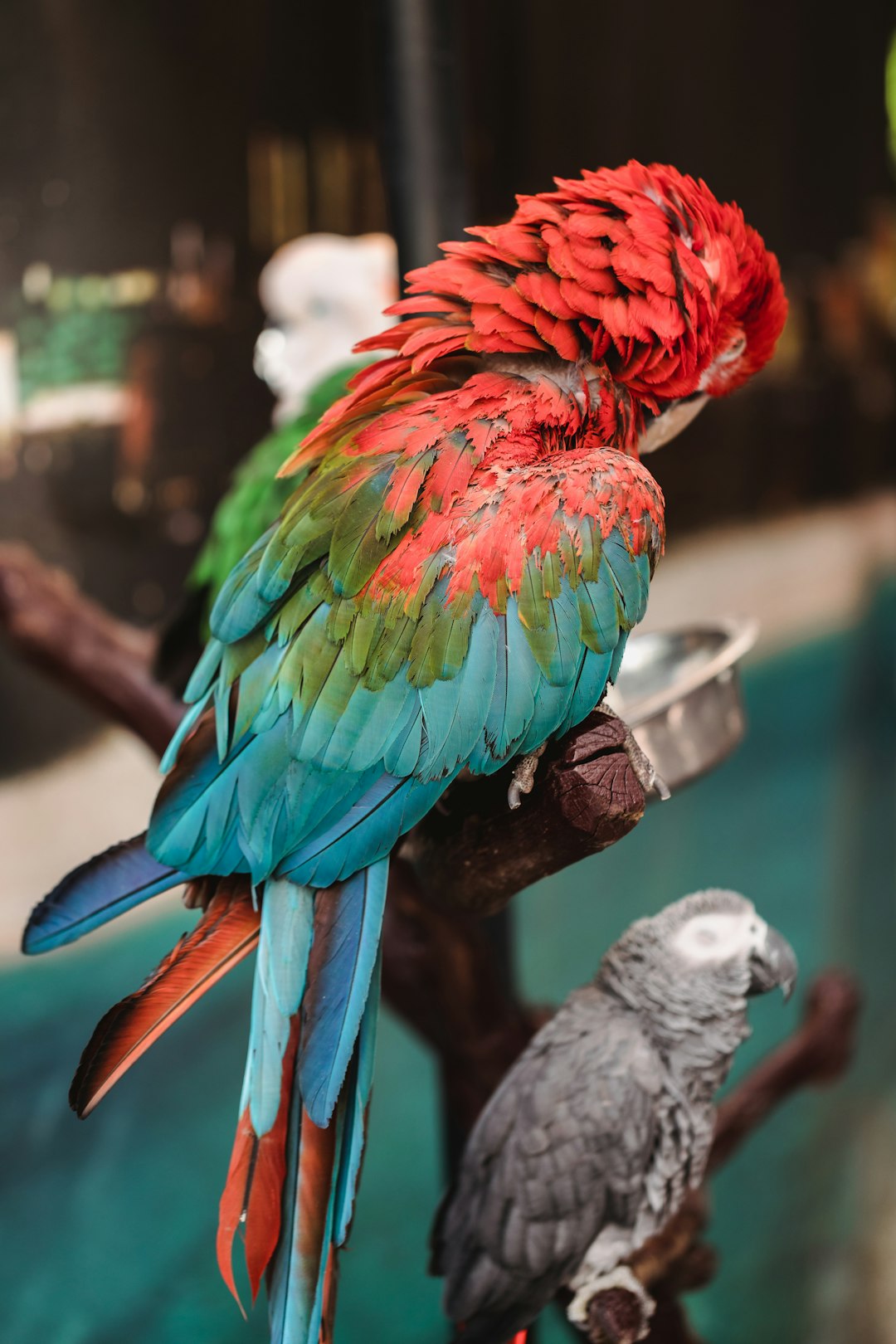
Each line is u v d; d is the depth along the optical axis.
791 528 2.82
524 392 0.80
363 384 0.83
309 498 0.79
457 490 0.76
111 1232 2.34
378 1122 2.49
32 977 2.24
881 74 2.77
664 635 1.33
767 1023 2.87
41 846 2.25
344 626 0.75
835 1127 2.95
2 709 2.20
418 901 1.37
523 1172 0.95
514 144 2.34
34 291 2.12
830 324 2.81
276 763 0.74
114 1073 0.68
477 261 0.85
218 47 2.16
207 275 2.20
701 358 0.87
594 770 0.77
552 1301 1.17
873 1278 2.91
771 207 2.68
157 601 2.22
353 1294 2.46
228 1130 2.42
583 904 2.68
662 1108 0.96
